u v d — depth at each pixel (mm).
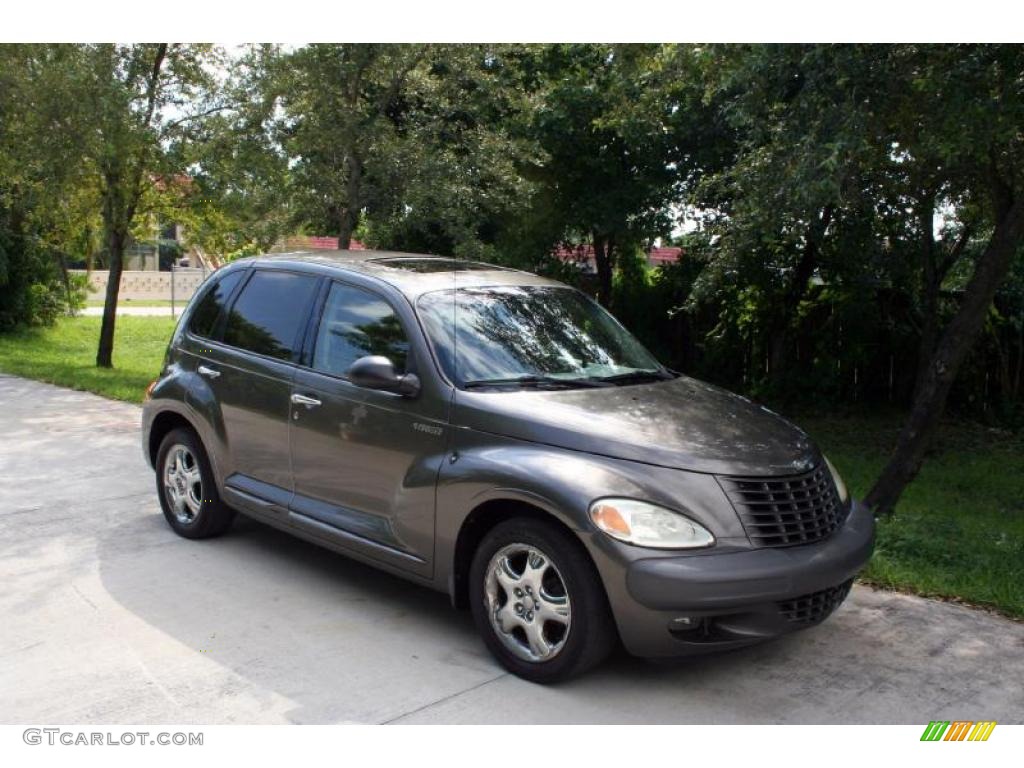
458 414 4504
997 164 7383
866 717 3963
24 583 5328
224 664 4340
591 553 3893
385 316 5012
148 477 7891
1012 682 4289
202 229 16109
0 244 20797
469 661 4414
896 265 12055
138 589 5262
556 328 5266
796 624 4070
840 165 6113
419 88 11336
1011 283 12453
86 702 3973
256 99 11469
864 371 13570
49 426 10188
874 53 6188
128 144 13695
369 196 11141
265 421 5453
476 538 4496
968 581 5500
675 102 11867
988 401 12977
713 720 3914
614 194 13062
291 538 6227
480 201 11422
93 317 27906
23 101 13688
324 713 3912
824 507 4340
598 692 4129
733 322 14133
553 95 12812
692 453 4121
